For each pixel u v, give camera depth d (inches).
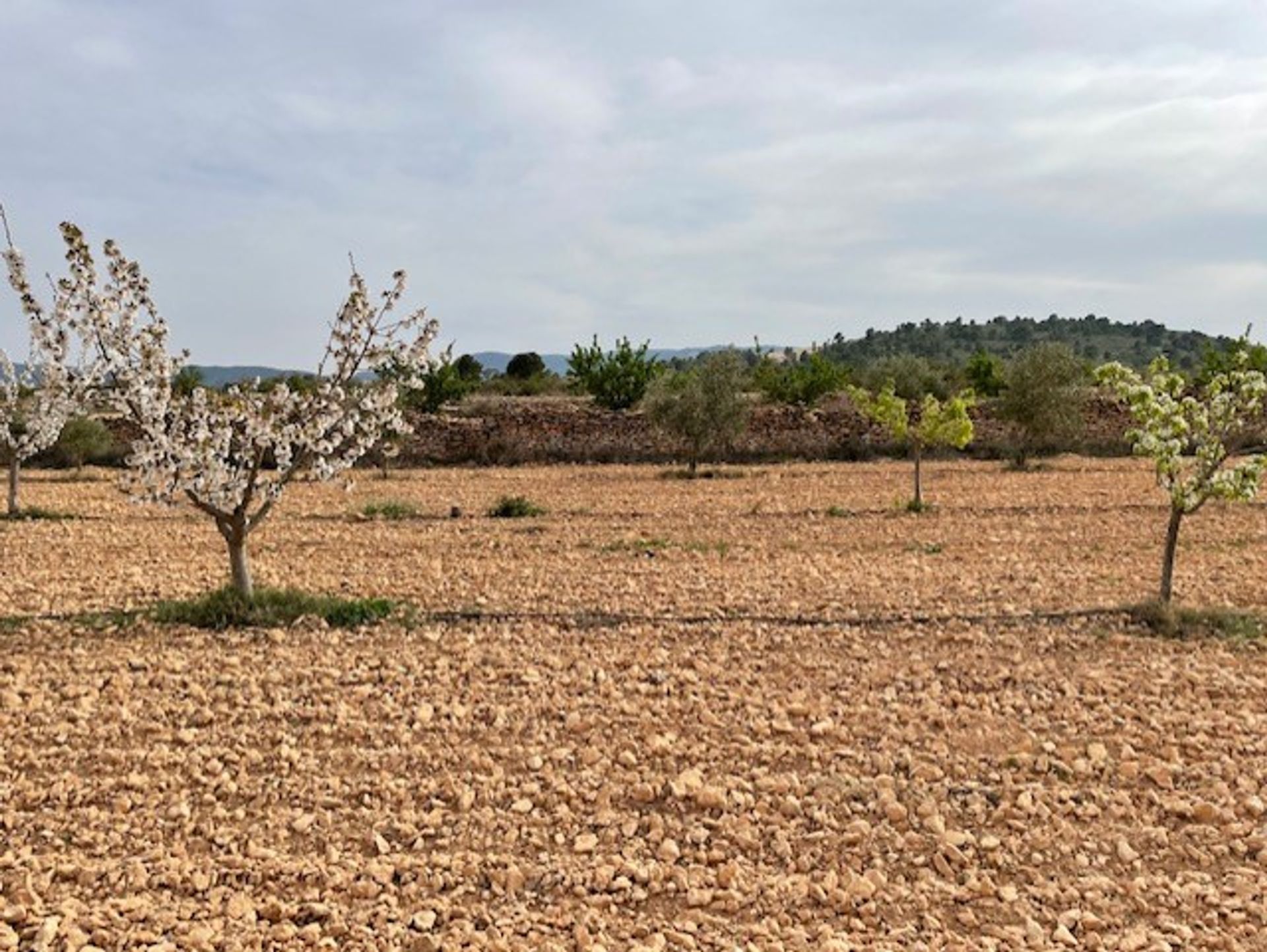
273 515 854.5
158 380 468.1
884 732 343.0
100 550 667.4
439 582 568.1
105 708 363.6
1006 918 241.9
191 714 359.3
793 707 360.2
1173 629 448.8
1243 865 264.1
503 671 402.0
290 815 286.8
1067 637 446.0
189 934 228.5
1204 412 472.1
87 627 465.7
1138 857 268.1
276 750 328.2
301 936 231.1
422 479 1170.6
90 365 457.7
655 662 416.8
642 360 1615.4
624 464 1355.8
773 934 233.9
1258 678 392.2
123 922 233.1
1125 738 333.1
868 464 1277.1
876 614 486.6
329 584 563.5
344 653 430.6
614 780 308.2
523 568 608.1
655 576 581.3
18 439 833.5
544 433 1423.5
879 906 246.2
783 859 266.5
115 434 1384.1
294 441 486.6
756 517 830.5
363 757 323.0
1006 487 1004.6
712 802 293.3
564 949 226.1
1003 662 415.5
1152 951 225.9
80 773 313.9
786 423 1444.4
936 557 639.8
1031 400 1241.4
